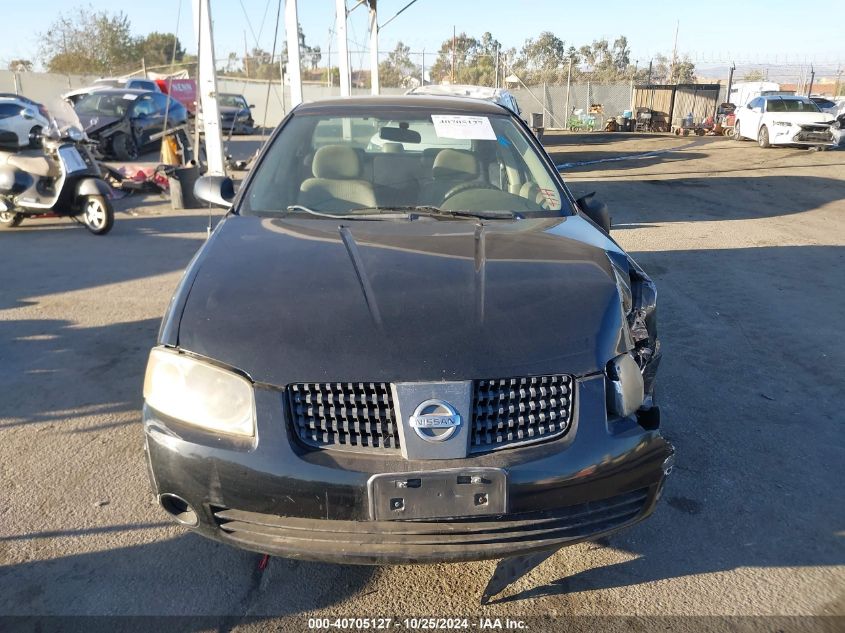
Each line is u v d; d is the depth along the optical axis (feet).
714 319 18.98
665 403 13.88
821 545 9.65
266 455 7.17
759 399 14.16
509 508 7.23
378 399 7.27
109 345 16.25
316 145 12.54
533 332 7.80
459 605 8.41
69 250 25.75
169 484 7.55
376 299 8.10
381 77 112.27
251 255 9.21
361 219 10.82
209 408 7.45
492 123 13.43
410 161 12.50
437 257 9.20
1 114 43.70
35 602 8.26
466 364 7.39
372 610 8.30
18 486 10.58
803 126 67.82
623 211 35.60
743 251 26.91
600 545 9.57
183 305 8.18
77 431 12.28
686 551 9.47
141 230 29.45
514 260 9.23
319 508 7.14
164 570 8.86
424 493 7.07
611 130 113.50
